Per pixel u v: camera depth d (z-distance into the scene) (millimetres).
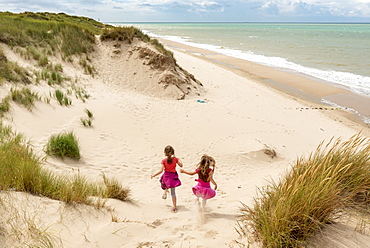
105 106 13555
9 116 9523
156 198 6629
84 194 4895
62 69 16906
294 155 11461
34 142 8500
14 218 3650
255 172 9477
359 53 42562
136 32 22469
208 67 28672
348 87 23703
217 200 6516
